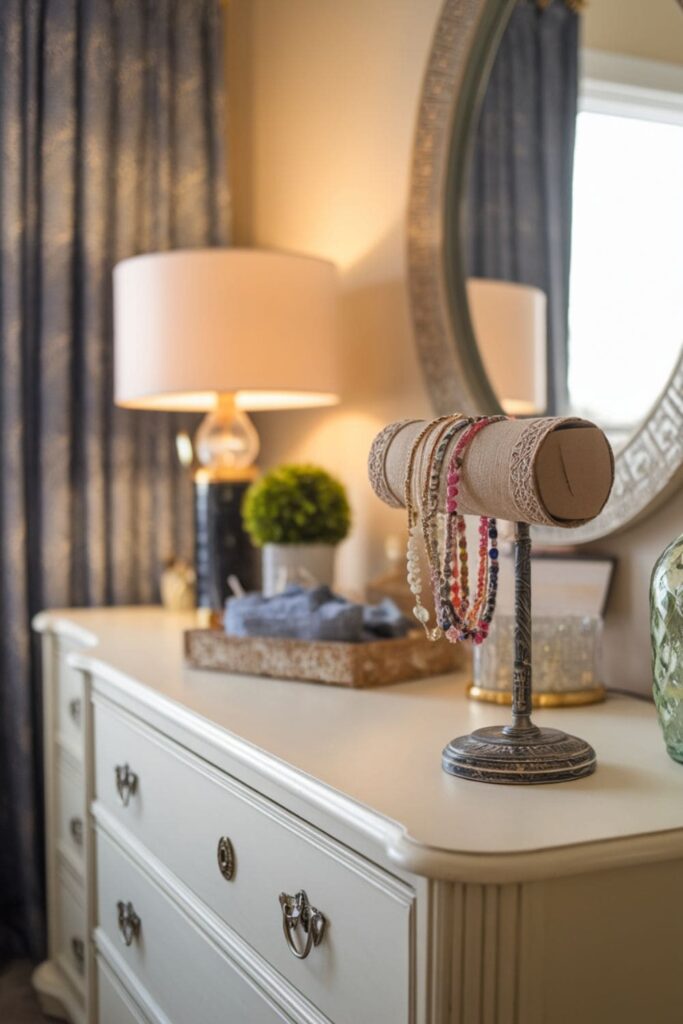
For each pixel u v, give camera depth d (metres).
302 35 2.44
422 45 1.96
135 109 2.67
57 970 2.31
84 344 2.62
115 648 1.88
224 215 2.75
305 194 2.45
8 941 2.63
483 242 1.76
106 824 1.76
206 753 1.31
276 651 1.54
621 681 1.47
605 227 1.45
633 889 0.89
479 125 1.77
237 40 2.81
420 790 0.98
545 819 0.90
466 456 0.97
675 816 0.91
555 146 1.56
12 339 2.56
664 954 0.91
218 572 2.26
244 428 2.33
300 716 1.29
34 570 2.67
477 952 0.83
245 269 2.07
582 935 0.87
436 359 1.87
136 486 2.72
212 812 1.30
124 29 2.66
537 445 0.89
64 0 2.59
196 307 2.08
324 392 2.15
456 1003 0.84
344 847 0.99
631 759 1.09
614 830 0.87
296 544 2.02
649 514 1.39
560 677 1.34
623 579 1.46
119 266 2.22
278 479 2.04
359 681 1.45
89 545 2.63
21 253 2.57
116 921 1.73
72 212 2.62
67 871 2.22
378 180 2.12
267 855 1.15
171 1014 1.46
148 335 2.13
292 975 1.09
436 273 1.86
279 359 2.09
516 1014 0.85
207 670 1.63
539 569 1.56
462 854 0.82
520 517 0.94
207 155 2.77
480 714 1.30
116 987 1.73
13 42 2.54
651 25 1.35
